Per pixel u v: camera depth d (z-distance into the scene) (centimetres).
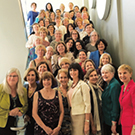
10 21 377
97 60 408
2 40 393
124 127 249
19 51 415
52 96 263
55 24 719
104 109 284
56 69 393
